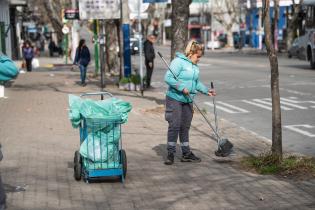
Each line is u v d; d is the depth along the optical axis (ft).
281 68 122.93
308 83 87.66
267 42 33.22
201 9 358.23
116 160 31.04
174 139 35.06
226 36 353.92
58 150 39.68
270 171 32.35
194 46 34.65
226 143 37.19
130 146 41.09
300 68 122.62
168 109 34.99
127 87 84.58
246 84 90.58
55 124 51.44
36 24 319.68
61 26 204.85
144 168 34.30
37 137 44.83
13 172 33.27
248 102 67.97
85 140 30.96
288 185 29.89
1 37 162.09
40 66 169.78
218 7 328.49
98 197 28.25
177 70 34.35
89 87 91.50
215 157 37.17
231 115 57.93
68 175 32.68
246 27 324.80
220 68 133.49
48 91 85.20
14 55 206.90
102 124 30.68
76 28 169.07
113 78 111.24
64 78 115.44
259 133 47.73
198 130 47.78
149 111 59.11
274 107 33.42
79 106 31.22
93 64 172.04
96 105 31.19
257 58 186.80
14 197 28.09
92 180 31.35
